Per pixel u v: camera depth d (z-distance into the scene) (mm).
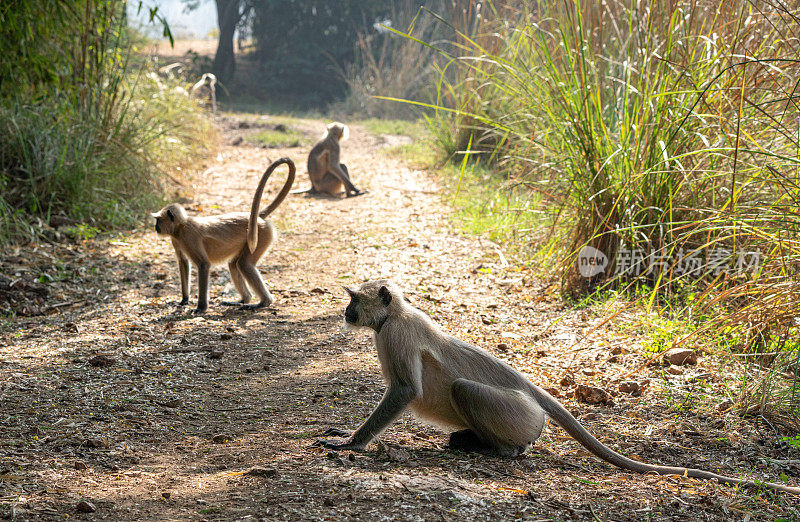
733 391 6012
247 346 7406
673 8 8508
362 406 5746
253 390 6168
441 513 3617
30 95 13203
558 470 4578
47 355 6883
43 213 11805
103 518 3572
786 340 6418
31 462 4402
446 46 30375
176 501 3816
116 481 4156
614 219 8781
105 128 13758
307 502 3719
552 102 9531
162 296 9234
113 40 16609
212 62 38406
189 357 7008
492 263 10578
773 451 5148
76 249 10891
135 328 7859
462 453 4781
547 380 6445
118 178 13523
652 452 5082
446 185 16016
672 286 8375
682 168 8039
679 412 5766
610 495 4141
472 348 4840
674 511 3961
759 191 7879
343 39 39906
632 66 9148
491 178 15750
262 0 39781
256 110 34250
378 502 3717
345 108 34188
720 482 4504
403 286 9633
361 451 4641
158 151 15820
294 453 4617
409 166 18859
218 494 3900
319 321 8289
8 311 8336
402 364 4559
